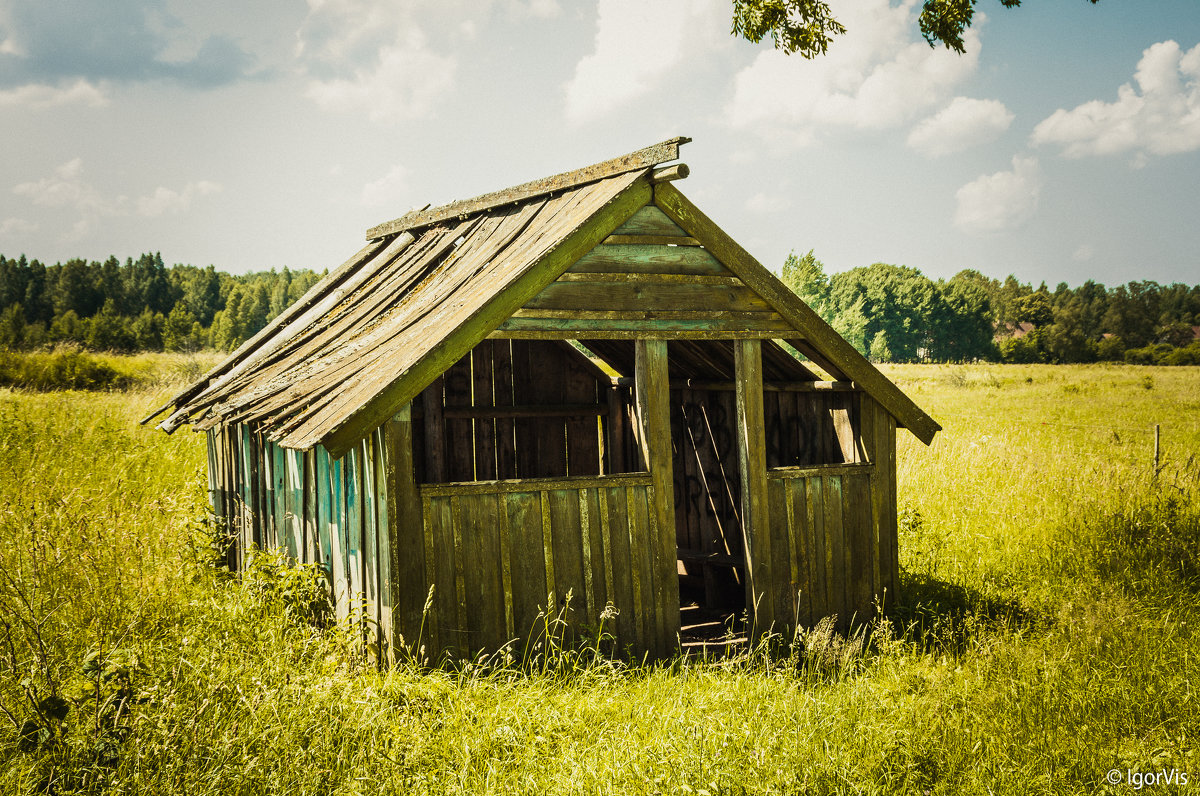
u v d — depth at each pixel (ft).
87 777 14.20
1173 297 509.76
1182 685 20.21
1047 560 31.53
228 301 326.03
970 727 18.29
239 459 30.04
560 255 20.61
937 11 36.88
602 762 16.12
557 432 31.42
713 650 23.97
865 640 25.13
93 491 35.88
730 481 29.76
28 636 18.26
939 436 62.49
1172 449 60.80
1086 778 16.40
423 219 32.45
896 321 397.80
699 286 22.74
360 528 20.45
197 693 16.67
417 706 17.52
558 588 20.98
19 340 211.00
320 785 14.76
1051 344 424.46
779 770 15.42
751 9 37.73
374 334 24.66
